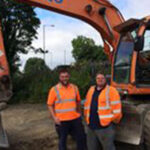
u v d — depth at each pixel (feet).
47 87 30.53
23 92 30.68
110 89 9.29
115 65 14.94
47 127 17.17
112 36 16.48
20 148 12.71
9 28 36.37
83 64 33.71
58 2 15.92
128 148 11.61
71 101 9.90
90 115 9.48
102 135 9.26
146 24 12.60
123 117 10.52
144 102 12.55
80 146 10.02
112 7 16.88
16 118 20.90
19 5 35.35
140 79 12.91
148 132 10.25
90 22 16.61
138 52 13.07
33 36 38.52
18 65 38.37
